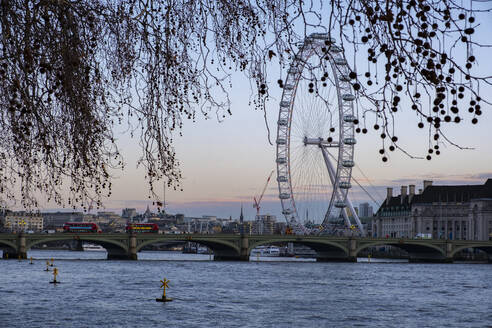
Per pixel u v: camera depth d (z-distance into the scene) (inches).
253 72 499.5
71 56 486.0
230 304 3560.5
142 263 7785.4
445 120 351.6
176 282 4943.4
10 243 7613.2
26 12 472.4
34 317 2923.2
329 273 6402.6
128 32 515.2
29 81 488.1
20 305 3339.1
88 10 508.7
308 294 4185.5
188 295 3978.8
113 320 2876.5
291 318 3080.7
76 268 6501.0
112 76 519.5
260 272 6387.8
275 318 3065.9
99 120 524.4
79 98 506.0
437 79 348.8
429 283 5305.1
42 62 468.1
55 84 497.7
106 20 514.9
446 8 344.8
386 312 3378.4
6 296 3747.5
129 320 2886.3
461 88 347.9
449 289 4778.5
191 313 3161.9
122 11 516.1
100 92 522.9
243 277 5610.2
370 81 372.5
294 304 3627.0
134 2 518.9
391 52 357.1
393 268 7618.1
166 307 3363.7
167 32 515.2
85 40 505.7
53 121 522.0
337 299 3937.0
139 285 4606.3
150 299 3713.1
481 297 4239.7
